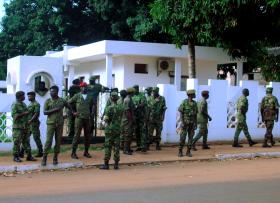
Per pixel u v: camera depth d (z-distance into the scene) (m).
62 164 12.27
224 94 17.56
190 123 13.98
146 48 22.06
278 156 14.85
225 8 18.27
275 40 22.31
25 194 9.01
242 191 9.30
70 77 26.52
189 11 19.25
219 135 17.50
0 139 14.71
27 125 12.73
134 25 27.84
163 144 16.52
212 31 19.62
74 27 35.03
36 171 11.87
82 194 8.99
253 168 12.35
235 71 27.95
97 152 14.61
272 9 18.67
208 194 9.00
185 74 24.33
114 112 12.10
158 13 20.27
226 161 13.77
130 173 11.55
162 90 16.59
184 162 13.47
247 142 17.58
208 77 24.67
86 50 23.38
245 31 21.25
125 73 22.94
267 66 22.55
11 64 16.62
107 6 29.05
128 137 14.31
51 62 15.69
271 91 16.39
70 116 15.88
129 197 8.73
